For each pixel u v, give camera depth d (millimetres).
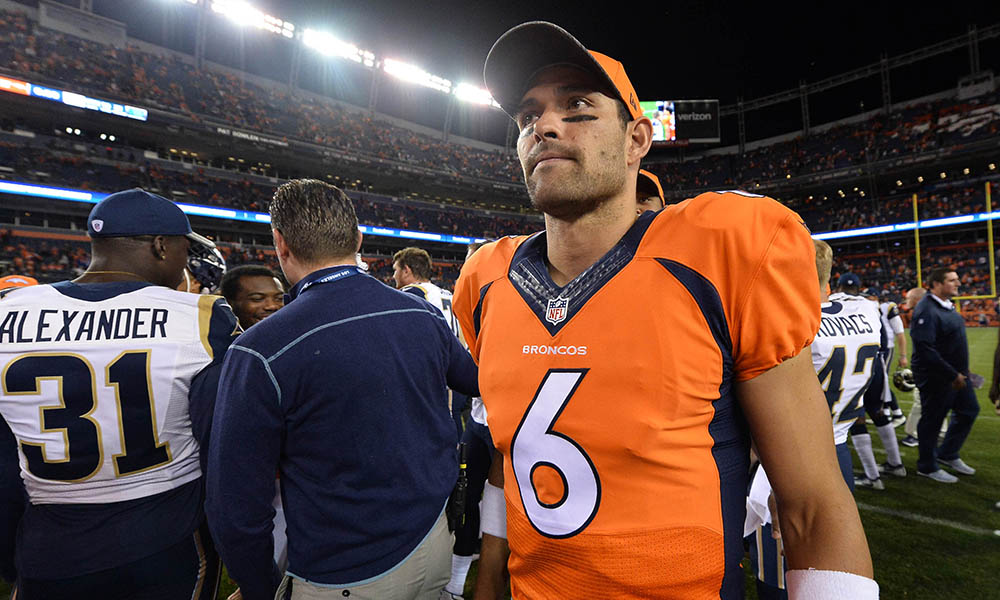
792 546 666
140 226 1394
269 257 20797
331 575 1156
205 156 21047
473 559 2703
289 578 1189
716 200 728
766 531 1711
